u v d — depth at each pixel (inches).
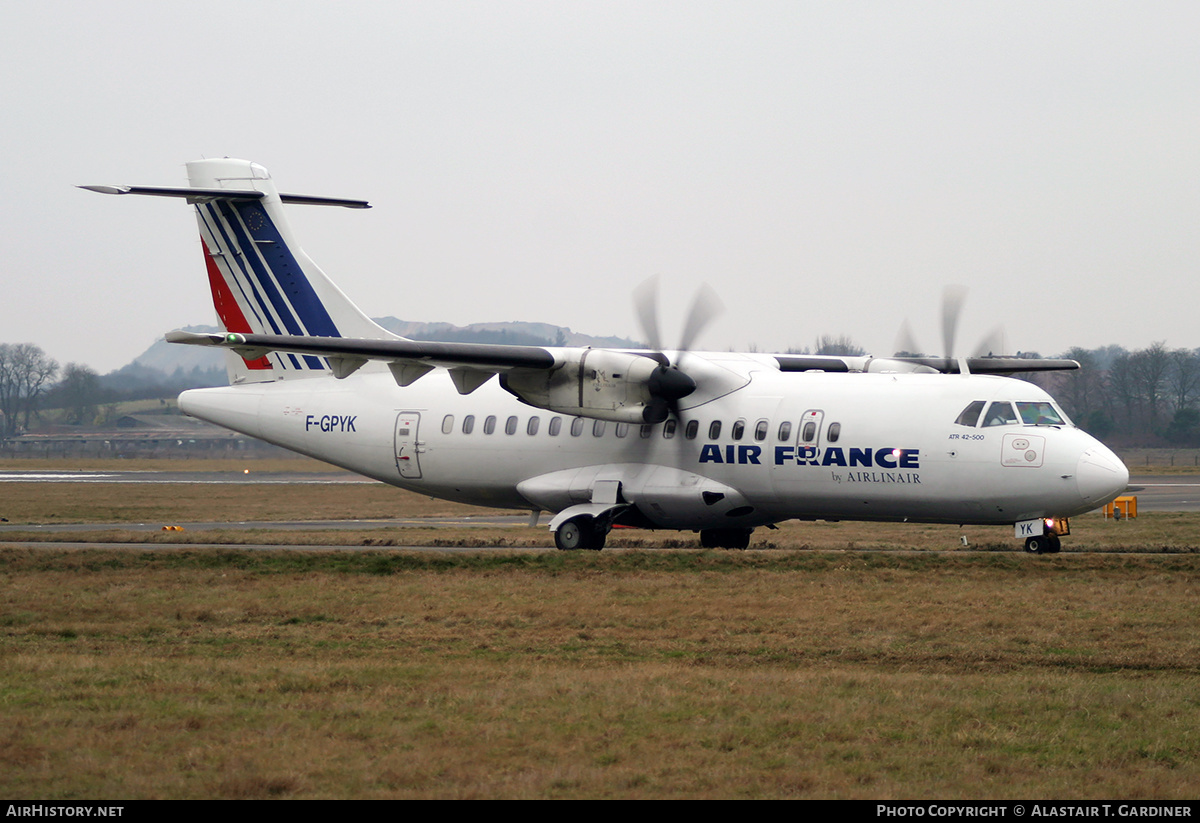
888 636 2038.6
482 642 2053.4
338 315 3853.3
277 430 3978.8
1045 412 2987.2
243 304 3998.5
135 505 6314.0
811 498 3198.8
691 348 3326.8
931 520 3110.2
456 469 3713.1
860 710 1489.9
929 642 1980.8
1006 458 2933.1
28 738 1355.8
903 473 3041.3
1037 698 1537.9
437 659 1891.0
